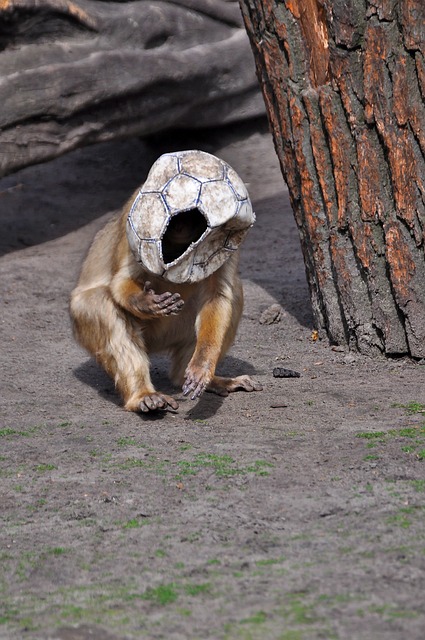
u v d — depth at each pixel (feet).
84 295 80.89
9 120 135.85
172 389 86.74
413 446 62.69
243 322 105.81
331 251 88.84
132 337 79.25
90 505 56.18
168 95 155.22
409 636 37.01
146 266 69.87
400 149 81.05
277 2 86.53
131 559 48.06
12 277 128.77
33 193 168.35
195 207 66.39
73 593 44.73
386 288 85.61
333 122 84.48
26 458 65.87
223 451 64.69
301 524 50.62
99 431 71.67
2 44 135.44
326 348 94.32
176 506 54.85
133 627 40.24
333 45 82.38
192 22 157.99
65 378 89.76
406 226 82.48
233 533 50.21
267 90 93.56
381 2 79.05
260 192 161.27
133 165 177.17
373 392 77.87
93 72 142.51
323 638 37.37
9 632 40.88
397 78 79.97
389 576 42.80
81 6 141.38
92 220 157.38
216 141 176.14
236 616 40.24
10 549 50.72
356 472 58.23
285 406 75.92
